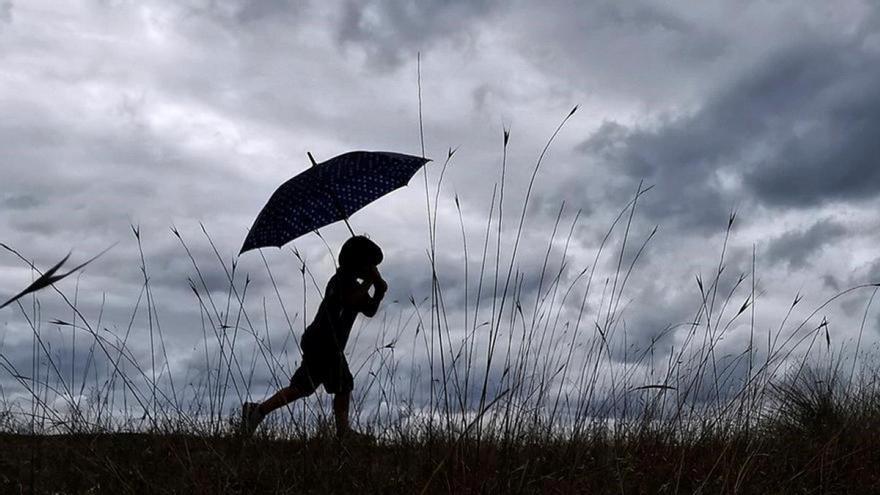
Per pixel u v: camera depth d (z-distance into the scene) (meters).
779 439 5.33
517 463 3.80
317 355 5.61
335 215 4.24
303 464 4.00
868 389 6.99
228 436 4.68
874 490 4.33
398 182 4.50
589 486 3.76
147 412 4.52
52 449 4.38
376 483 3.72
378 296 5.83
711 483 3.95
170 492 3.62
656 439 4.54
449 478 3.47
